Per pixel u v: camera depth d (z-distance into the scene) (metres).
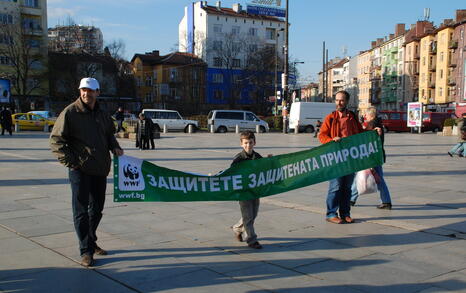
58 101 63.72
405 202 8.09
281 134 35.66
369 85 103.19
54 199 8.29
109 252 5.14
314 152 5.80
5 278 4.32
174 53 77.50
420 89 74.31
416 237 5.81
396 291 4.05
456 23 61.62
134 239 5.68
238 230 5.60
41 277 4.35
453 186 9.93
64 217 6.83
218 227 6.32
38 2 62.56
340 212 6.67
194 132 37.56
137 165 5.16
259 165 5.47
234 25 81.69
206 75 76.88
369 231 6.11
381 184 7.42
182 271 4.54
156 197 5.24
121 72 70.88
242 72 73.75
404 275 4.46
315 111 38.97
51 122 35.84
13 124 35.31
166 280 4.30
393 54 86.62
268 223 6.55
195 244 5.48
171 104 70.19
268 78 71.81
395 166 13.86
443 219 6.77
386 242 5.59
